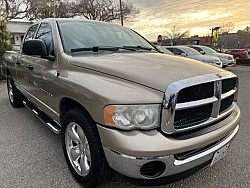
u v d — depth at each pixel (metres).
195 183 2.55
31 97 3.94
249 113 5.14
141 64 2.44
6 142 3.60
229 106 2.51
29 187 2.49
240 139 3.70
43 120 3.54
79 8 34.75
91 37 3.24
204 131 2.11
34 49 2.93
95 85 2.16
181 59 2.78
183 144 1.92
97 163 2.17
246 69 16.62
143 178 1.92
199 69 2.33
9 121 4.56
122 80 2.16
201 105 2.04
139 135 1.88
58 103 2.79
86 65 2.50
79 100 2.28
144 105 1.91
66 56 2.77
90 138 2.17
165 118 1.90
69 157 2.66
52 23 3.33
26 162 2.99
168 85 1.93
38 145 3.49
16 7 29.05
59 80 2.67
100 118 2.02
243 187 2.49
